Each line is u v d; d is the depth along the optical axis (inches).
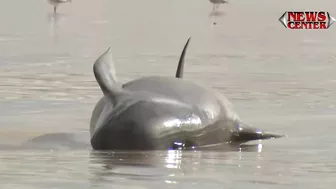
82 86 2202.3
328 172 1121.4
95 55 3147.1
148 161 1182.3
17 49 3309.5
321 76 2539.4
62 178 1063.0
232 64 2871.6
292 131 1504.7
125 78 2409.0
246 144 1360.7
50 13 5762.8
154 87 1315.2
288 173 1115.3
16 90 2090.3
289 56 3221.0
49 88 2144.4
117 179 1058.1
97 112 1347.2
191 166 1150.3
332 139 1418.6
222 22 5216.5
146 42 3737.7
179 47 3533.5
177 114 1280.8
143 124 1251.8
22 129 1508.4
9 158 1208.2
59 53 3193.9
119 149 1257.4
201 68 2714.1
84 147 1315.2
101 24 4869.6
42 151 1279.5
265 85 2272.4
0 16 5300.2
